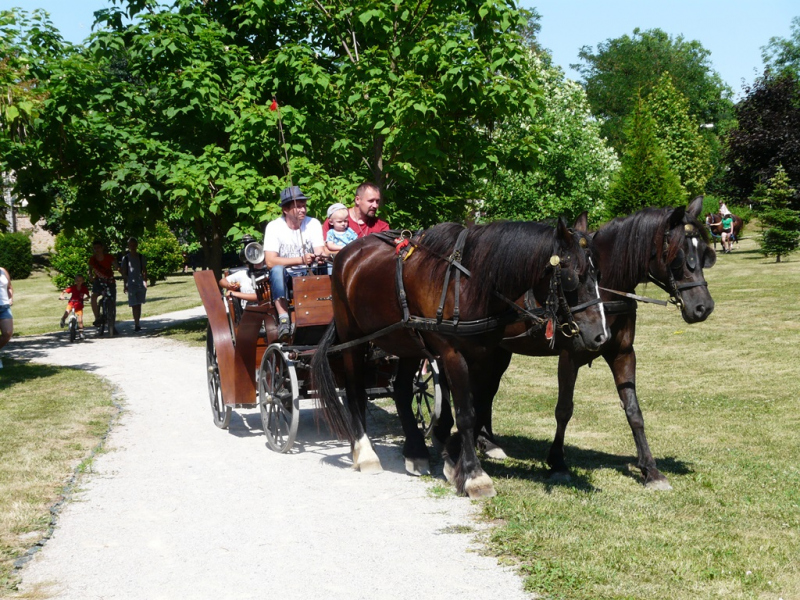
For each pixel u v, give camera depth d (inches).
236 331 296.4
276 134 506.6
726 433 287.6
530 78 507.8
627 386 231.9
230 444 295.6
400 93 457.4
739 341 499.5
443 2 492.4
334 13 531.2
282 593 159.3
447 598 154.8
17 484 238.4
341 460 270.7
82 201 637.9
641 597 151.6
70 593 161.3
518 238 204.7
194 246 1594.5
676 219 220.1
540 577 161.5
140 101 580.7
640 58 2876.5
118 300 1117.7
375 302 242.1
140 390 416.8
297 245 294.7
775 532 185.8
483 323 212.2
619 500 212.1
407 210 582.2
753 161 1320.1
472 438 223.5
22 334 738.8
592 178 1163.9
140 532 197.5
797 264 1032.8
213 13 607.2
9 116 528.1
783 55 2279.8
